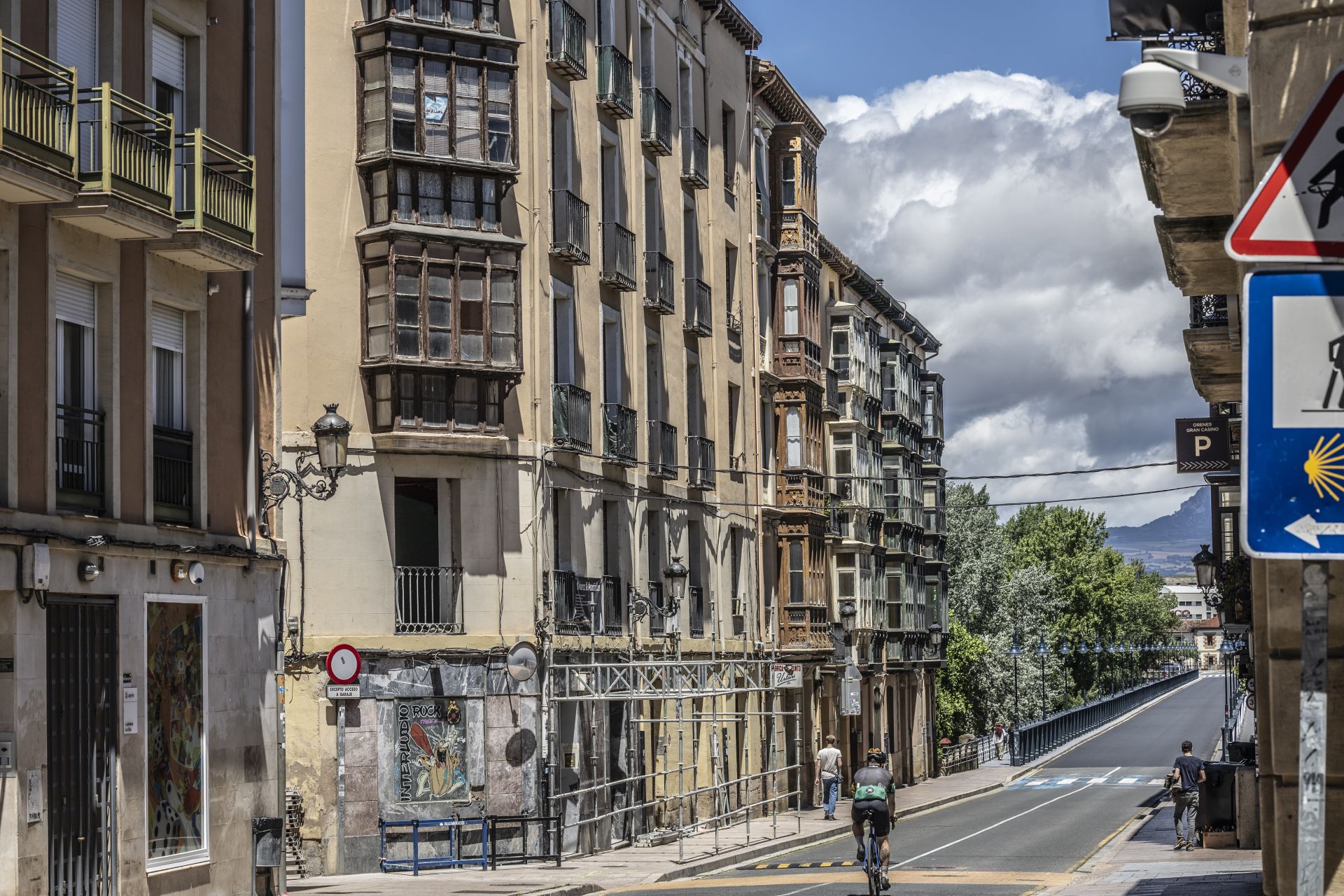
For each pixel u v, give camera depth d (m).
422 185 31.61
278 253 23.97
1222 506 39.34
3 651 17.14
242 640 22.36
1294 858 7.85
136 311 20.06
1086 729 104.25
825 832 40.12
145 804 19.59
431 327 31.50
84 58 19.39
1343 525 4.76
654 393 40.00
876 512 66.06
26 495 17.70
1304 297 4.85
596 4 36.97
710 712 42.75
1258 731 10.96
